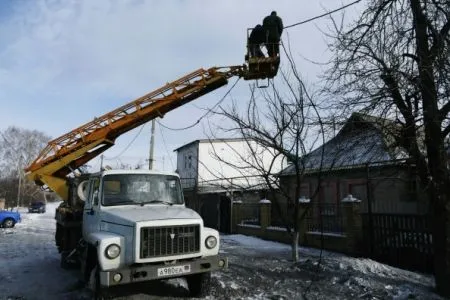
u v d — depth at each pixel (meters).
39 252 12.72
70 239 9.66
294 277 8.55
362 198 17.06
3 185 69.25
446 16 6.52
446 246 6.98
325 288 7.57
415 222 9.55
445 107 6.71
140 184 7.67
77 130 12.05
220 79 12.36
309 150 10.24
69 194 10.84
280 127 9.88
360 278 8.05
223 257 6.54
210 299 6.73
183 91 12.49
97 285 6.14
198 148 35.22
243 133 10.42
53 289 7.58
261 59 11.26
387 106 6.96
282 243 14.89
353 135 7.91
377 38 7.01
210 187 30.38
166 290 7.30
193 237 6.39
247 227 17.48
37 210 48.22
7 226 23.62
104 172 7.53
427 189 7.18
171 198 7.82
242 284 7.84
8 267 9.96
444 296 6.87
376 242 10.60
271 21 11.44
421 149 7.34
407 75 6.52
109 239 5.95
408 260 9.64
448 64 6.18
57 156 11.70
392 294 7.03
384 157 10.30
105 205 7.23
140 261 5.87
